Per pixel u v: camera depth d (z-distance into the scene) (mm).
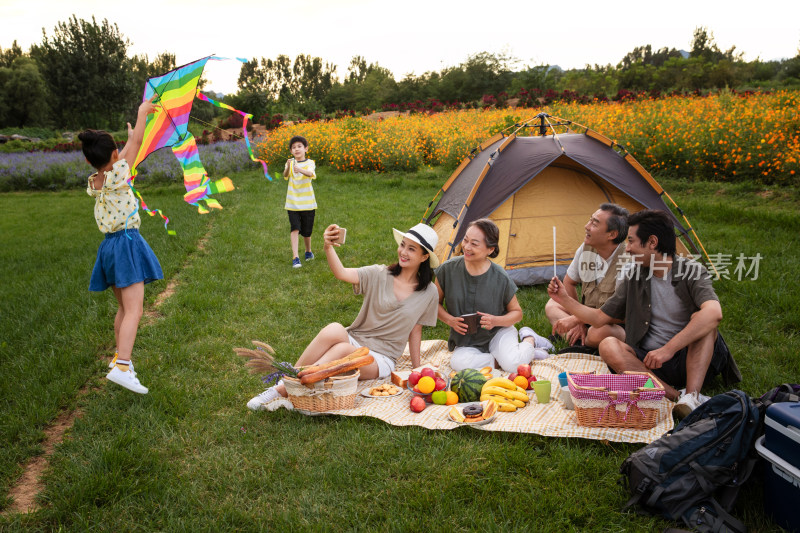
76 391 4000
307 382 3449
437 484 2873
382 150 16438
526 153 6297
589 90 42938
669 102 20141
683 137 12078
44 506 2820
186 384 4117
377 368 4023
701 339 3566
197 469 3059
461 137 16406
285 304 5961
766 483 2525
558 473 2939
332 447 3219
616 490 2797
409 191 13570
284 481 2934
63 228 11461
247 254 8031
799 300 5281
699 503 2520
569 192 6652
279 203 12320
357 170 16828
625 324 3908
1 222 12328
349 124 18562
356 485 2889
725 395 2660
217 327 5262
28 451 3273
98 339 4910
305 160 7406
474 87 50375
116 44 53031
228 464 3096
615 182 6047
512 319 4281
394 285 4062
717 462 2527
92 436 3412
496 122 18234
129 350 3803
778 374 4062
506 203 6590
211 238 8938
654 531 2506
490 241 4156
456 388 3859
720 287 5973
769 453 2467
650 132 13219
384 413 3559
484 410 3510
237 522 2646
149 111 4004
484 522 2582
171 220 10508
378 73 63781
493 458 3072
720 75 39906
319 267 7371
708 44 65250
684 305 3688
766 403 2652
